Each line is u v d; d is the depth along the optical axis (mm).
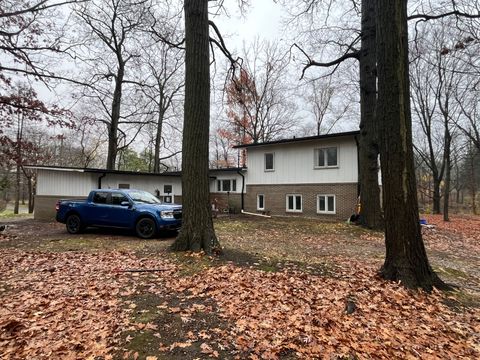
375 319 4320
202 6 7848
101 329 3826
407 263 5609
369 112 13711
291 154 19953
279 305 4668
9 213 29219
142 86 24953
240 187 22984
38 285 5559
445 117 24188
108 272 6293
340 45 16141
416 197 5758
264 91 34750
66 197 18656
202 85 7754
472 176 35094
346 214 17234
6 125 14555
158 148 31969
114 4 21344
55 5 11953
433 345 3695
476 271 7309
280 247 9312
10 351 3332
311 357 3307
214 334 3750
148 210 10992
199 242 7480
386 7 5789
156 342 3537
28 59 12570
